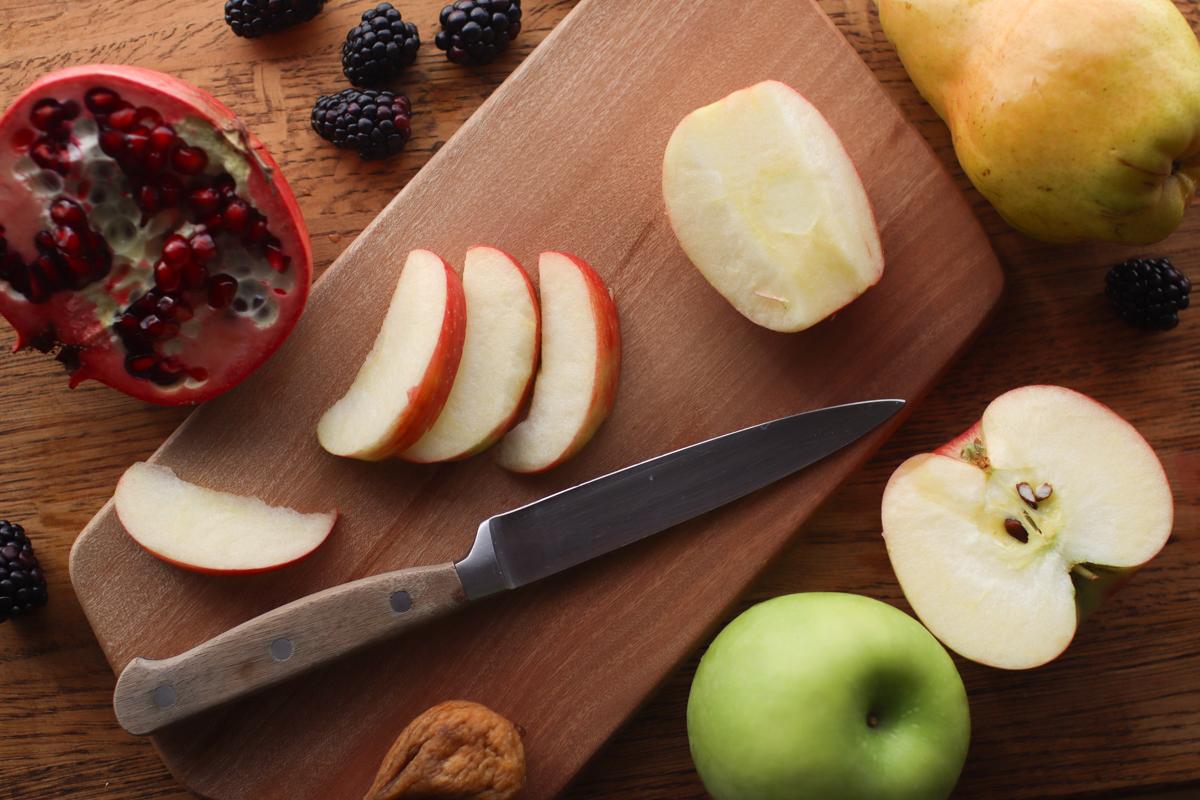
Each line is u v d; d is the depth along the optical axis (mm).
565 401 532
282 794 538
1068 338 557
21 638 553
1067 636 518
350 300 545
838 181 521
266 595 541
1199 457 554
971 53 516
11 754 551
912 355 542
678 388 545
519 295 533
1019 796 550
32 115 504
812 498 539
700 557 540
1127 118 499
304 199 561
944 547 524
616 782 551
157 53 563
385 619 523
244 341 527
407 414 520
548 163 547
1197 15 555
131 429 556
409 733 515
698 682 513
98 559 538
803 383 543
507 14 548
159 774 552
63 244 509
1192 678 550
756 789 493
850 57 543
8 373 556
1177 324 550
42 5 562
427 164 547
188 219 520
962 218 541
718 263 527
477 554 526
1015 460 523
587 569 540
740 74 546
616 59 547
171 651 539
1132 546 519
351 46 549
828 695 486
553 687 539
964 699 502
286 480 542
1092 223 521
